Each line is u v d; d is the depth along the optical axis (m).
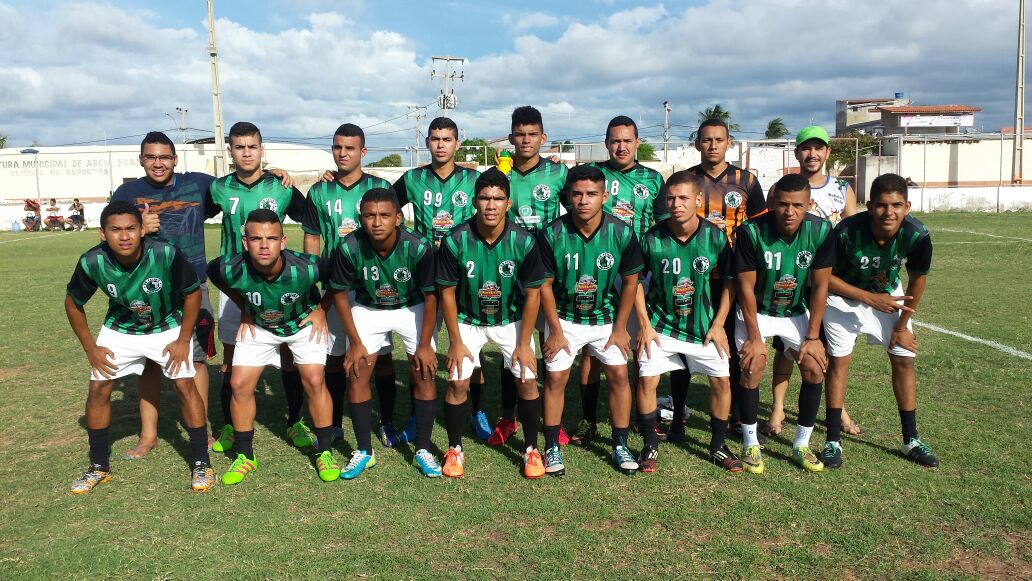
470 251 3.89
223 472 4.18
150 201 4.64
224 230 4.86
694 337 4.06
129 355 3.92
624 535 3.25
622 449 4.12
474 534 3.29
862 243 4.02
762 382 5.99
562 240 3.90
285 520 3.46
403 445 4.61
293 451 4.50
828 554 3.05
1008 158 34.91
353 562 3.04
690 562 3.00
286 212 4.93
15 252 18.44
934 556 3.02
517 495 3.73
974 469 3.91
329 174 4.84
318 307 4.24
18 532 3.36
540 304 4.09
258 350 4.05
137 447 4.40
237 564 3.04
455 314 3.98
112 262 3.72
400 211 3.99
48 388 5.82
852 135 42.09
